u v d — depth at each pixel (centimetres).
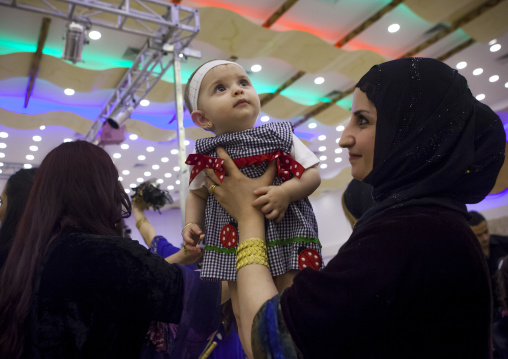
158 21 562
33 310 107
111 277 110
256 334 86
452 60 788
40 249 116
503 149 97
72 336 104
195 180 149
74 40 552
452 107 93
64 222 121
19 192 159
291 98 878
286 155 134
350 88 857
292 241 131
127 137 926
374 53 739
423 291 76
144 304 112
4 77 713
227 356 200
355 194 182
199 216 152
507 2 634
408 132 95
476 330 79
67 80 738
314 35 673
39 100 795
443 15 641
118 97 773
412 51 757
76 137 933
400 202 89
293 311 82
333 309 78
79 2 522
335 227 1515
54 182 126
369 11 651
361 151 101
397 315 76
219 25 632
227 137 135
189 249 147
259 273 101
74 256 111
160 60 652
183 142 574
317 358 80
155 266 117
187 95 157
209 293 127
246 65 763
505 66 820
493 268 286
